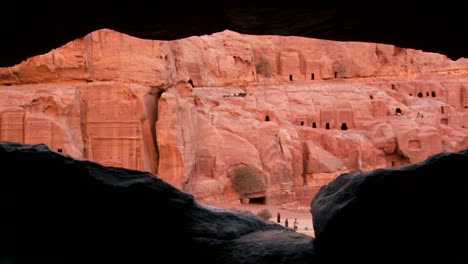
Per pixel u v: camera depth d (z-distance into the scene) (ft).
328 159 173.78
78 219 27.22
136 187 28.43
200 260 26.13
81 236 26.71
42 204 27.53
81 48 123.13
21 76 122.83
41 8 26.84
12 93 115.96
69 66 122.93
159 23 30.27
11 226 26.50
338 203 24.52
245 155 152.97
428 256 21.65
